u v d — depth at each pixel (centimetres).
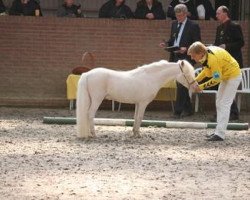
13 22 1953
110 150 1245
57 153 1206
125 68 1964
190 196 922
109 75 1351
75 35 1956
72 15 1973
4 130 1471
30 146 1273
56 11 2183
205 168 1109
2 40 1956
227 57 1322
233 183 1006
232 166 1130
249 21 1969
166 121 1591
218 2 2141
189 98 1789
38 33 1956
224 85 1359
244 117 1814
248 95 1941
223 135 1377
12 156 1173
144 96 1366
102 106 1948
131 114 1847
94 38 1958
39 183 977
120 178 1018
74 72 1903
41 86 1972
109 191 935
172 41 1722
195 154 1227
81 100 1342
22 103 1955
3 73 1966
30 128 1507
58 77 1969
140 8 1967
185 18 1708
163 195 922
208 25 1944
